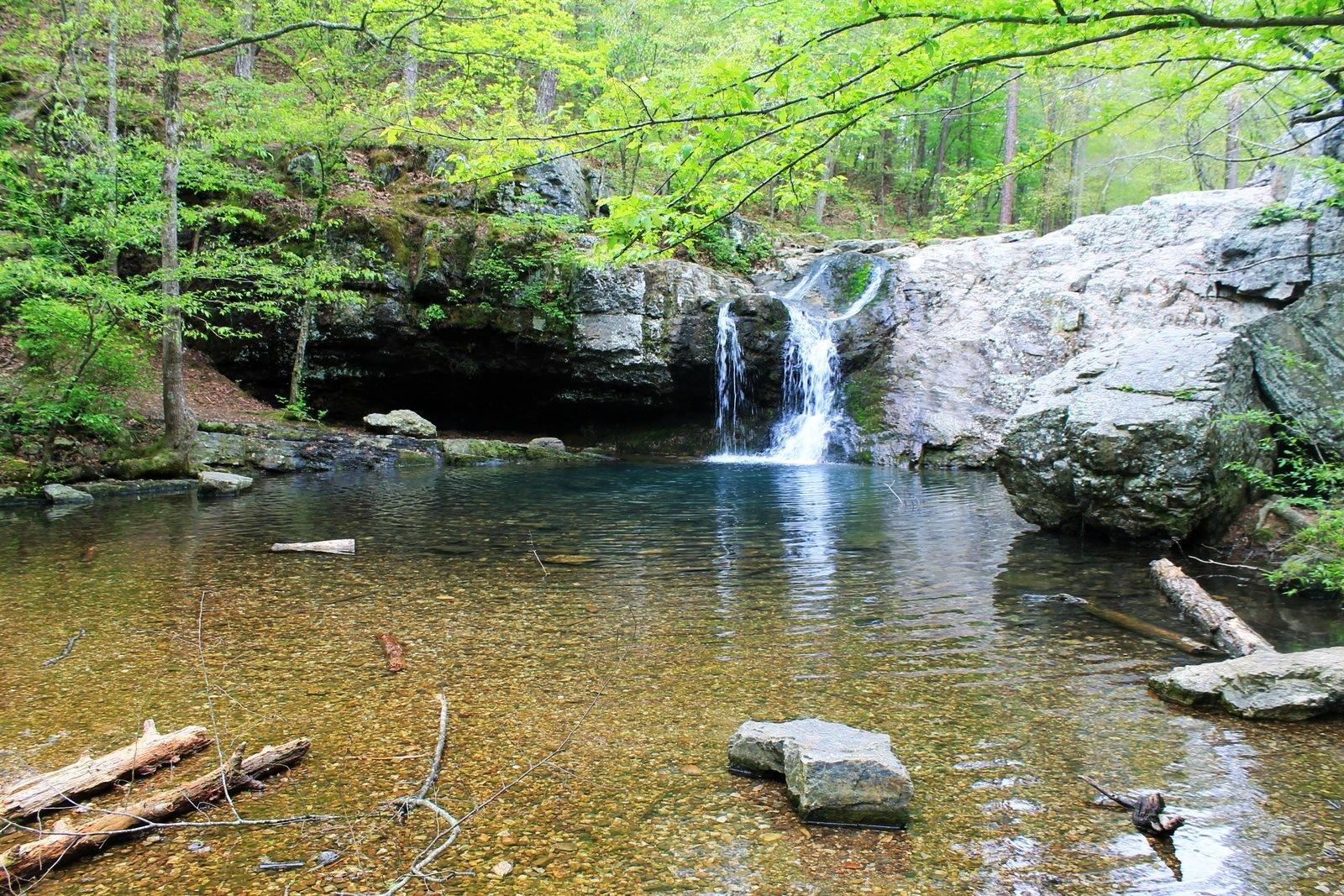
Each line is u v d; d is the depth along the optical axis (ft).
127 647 16.15
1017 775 11.12
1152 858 9.13
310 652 16.01
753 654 16.12
